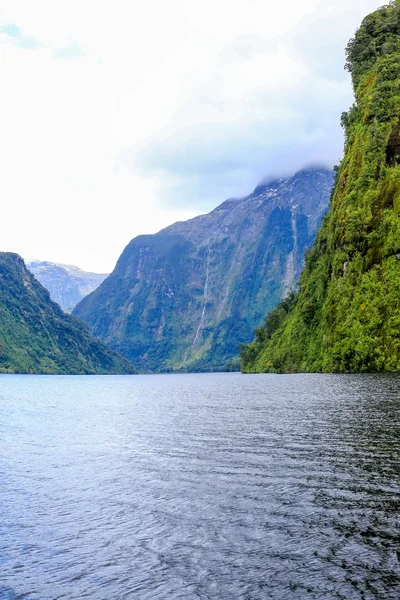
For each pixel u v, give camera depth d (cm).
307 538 1691
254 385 10812
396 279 11994
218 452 3089
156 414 5638
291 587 1389
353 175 15900
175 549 1656
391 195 13562
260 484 2323
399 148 14550
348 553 1570
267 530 1772
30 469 2856
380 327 11875
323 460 2733
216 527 1823
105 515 2012
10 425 4953
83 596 1398
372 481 2300
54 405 7538
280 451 3022
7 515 2045
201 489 2295
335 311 13750
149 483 2444
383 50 17788
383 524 1784
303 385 9025
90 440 3862
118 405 7331
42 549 1706
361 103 17250
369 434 3441
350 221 13988
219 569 1508
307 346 16088
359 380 9256
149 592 1400
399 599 1314
